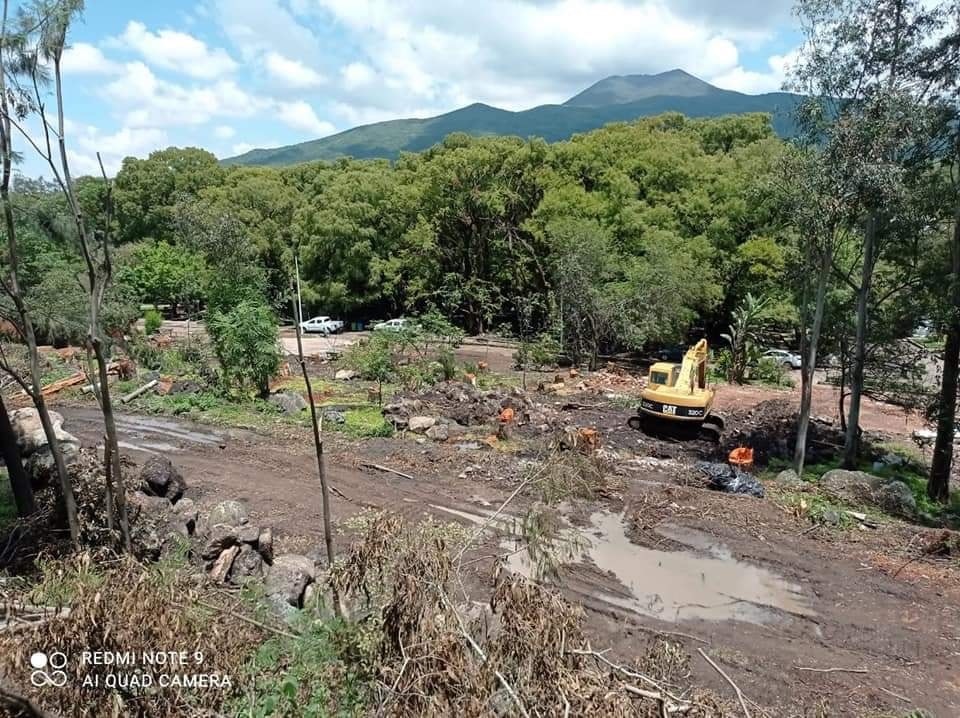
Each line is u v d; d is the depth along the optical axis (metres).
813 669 8.28
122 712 3.70
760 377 31.33
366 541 4.77
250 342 20.89
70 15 6.80
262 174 58.03
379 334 26.30
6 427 9.36
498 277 45.31
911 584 10.60
